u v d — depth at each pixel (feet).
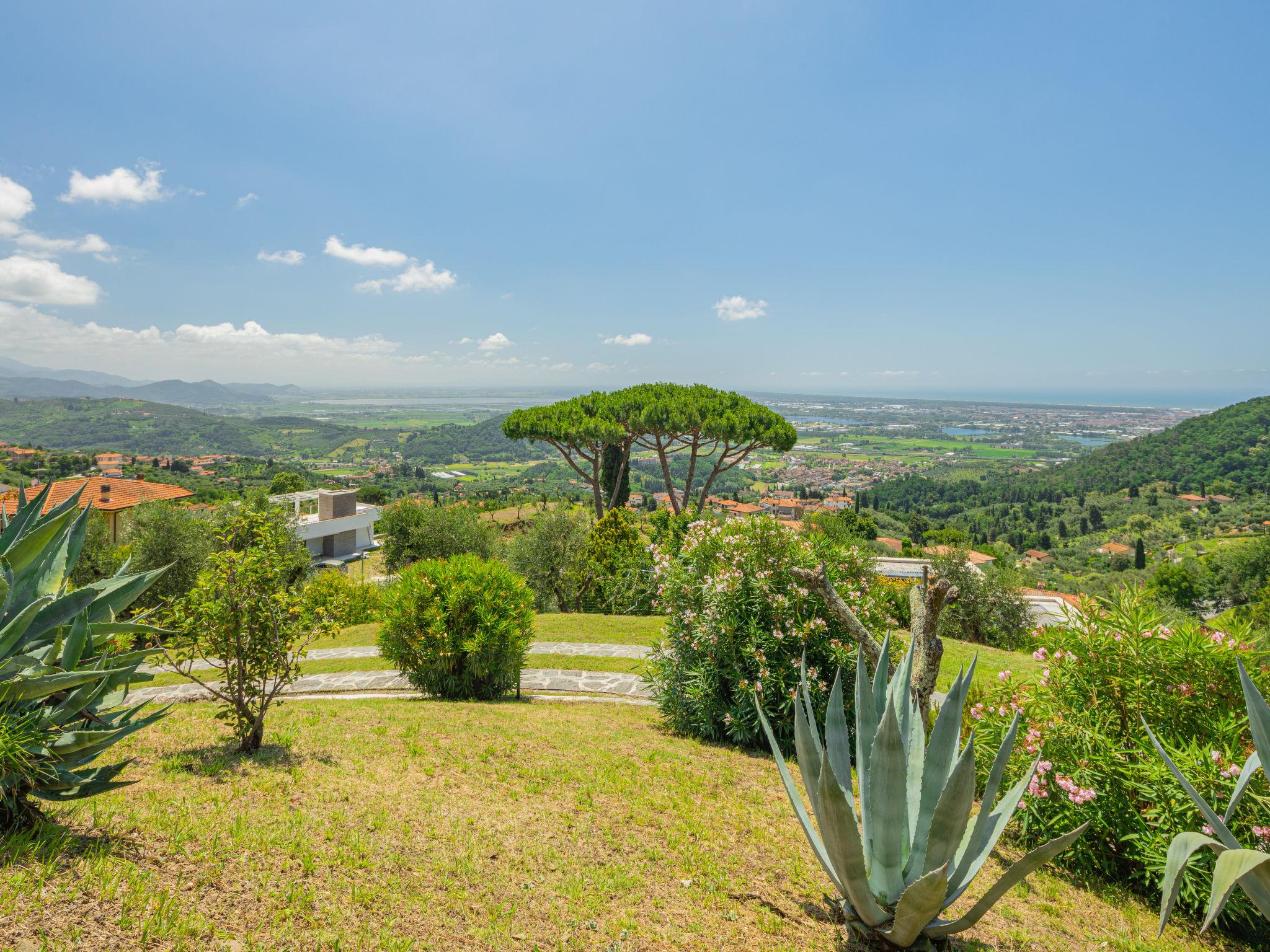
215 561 17.94
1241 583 152.76
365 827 13.56
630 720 28.78
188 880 10.08
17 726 9.70
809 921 11.68
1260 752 9.03
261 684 19.72
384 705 28.84
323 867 11.46
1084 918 13.35
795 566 24.79
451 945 9.86
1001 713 17.15
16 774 9.80
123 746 18.24
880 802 9.75
